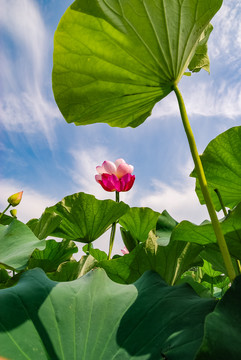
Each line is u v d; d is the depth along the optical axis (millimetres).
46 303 399
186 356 305
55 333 364
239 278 325
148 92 560
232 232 520
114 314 406
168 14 477
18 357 317
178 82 546
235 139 678
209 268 1170
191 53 560
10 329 345
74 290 440
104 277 483
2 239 671
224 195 754
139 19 473
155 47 497
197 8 486
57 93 541
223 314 299
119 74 526
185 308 386
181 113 515
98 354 351
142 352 343
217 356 259
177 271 729
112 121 672
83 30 479
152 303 414
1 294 395
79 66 515
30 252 551
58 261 1094
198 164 477
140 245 717
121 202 992
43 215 958
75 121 594
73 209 1011
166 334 353
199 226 507
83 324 386
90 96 550
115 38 486
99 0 455
